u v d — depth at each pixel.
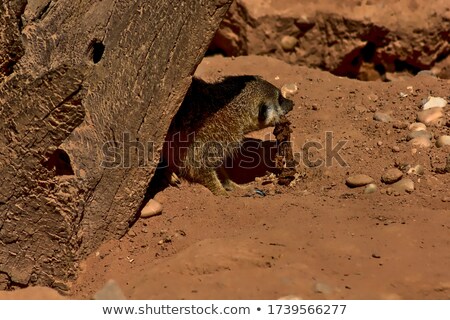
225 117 9.65
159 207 8.66
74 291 7.93
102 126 8.15
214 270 7.20
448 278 6.89
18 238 7.97
